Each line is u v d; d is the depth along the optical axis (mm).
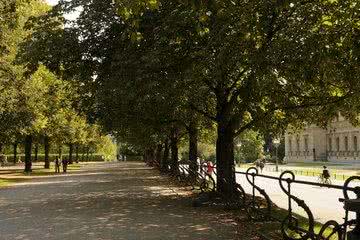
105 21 18312
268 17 11031
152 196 21344
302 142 113688
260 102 16031
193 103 17938
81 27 18750
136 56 16547
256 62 11039
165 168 44000
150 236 10930
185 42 15461
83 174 45062
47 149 61031
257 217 12828
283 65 11102
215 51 13359
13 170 55875
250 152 93375
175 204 17812
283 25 11516
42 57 18828
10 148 96188
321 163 95250
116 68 17734
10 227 12664
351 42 10219
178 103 17438
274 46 10742
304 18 11047
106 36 18781
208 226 12227
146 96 16406
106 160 111375
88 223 13195
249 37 11266
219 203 16250
